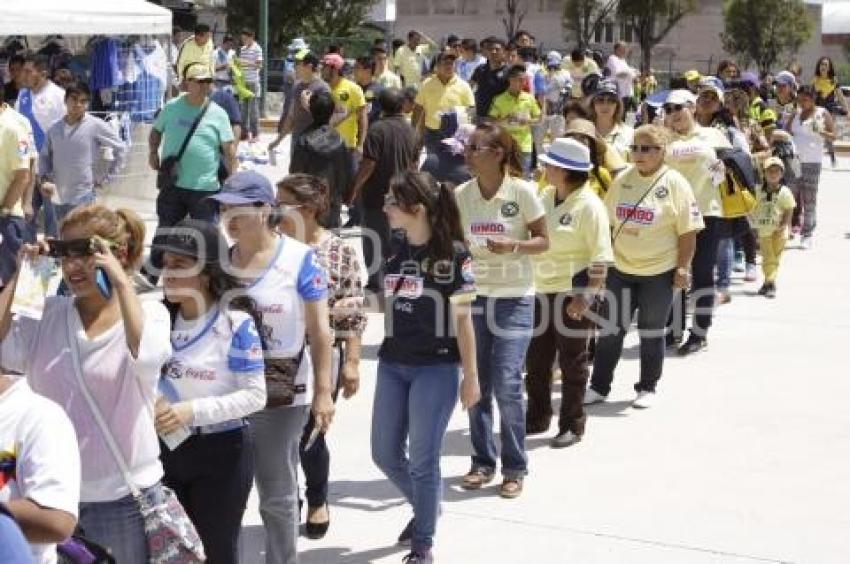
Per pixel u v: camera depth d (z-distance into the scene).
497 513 7.55
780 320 13.20
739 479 8.25
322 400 5.81
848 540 7.25
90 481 4.58
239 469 5.30
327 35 48.12
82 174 12.30
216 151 11.98
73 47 22.56
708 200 11.35
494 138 7.42
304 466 6.95
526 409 9.16
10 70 14.62
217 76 27.28
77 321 4.57
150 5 17.83
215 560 5.33
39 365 4.55
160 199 12.04
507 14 69.88
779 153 17.03
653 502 7.80
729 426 9.42
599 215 8.42
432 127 16.53
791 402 10.10
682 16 64.75
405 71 29.34
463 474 8.23
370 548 6.97
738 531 7.35
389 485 8.02
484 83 16.39
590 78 14.82
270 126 33.03
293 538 5.99
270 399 5.69
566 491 7.95
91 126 12.27
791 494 7.99
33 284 4.72
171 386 5.16
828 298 14.40
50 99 14.30
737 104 14.30
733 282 15.29
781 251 14.41
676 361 11.43
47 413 3.73
